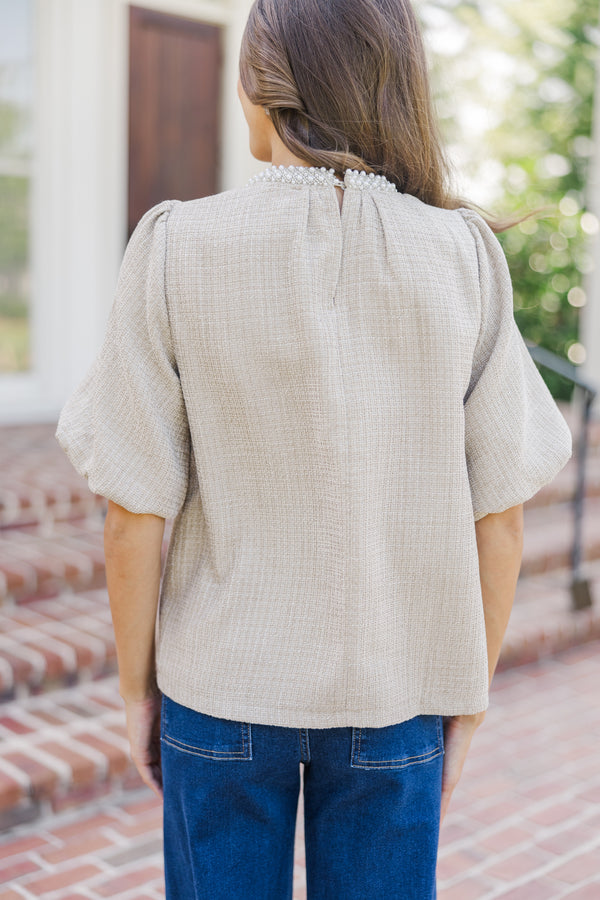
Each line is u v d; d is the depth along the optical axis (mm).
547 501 5137
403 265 1077
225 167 5836
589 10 7723
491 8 7480
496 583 1210
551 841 2600
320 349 1051
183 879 1207
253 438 1102
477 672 1179
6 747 2678
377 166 1140
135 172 5504
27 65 5078
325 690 1097
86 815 2604
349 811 1163
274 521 1122
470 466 1164
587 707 3492
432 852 1183
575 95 7863
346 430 1063
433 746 1188
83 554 3615
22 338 5297
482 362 1146
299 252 1059
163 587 1208
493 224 1242
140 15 5355
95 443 1113
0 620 3275
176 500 1126
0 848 2432
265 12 1149
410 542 1131
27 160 5164
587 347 7293
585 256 8023
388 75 1121
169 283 1084
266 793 1162
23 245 5223
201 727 1131
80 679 3088
